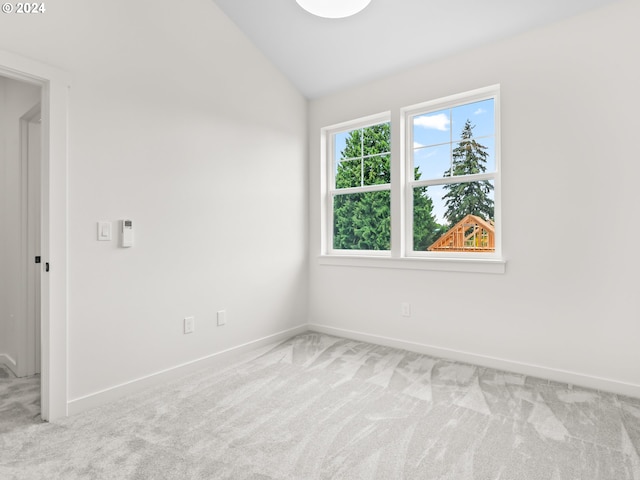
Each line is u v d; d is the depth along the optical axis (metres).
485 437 1.82
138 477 1.52
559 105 2.50
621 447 1.72
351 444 1.76
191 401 2.23
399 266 3.23
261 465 1.60
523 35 2.63
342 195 3.79
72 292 2.10
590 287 2.41
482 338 2.83
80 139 2.13
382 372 2.69
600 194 2.37
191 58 2.76
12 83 2.78
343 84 3.56
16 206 2.76
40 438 1.82
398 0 2.58
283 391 2.37
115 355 2.29
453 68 2.96
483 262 2.78
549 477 1.52
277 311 3.51
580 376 2.44
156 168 2.52
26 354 2.68
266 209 3.39
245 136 3.19
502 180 2.72
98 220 2.21
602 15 2.36
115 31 2.30
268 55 3.37
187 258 2.72
